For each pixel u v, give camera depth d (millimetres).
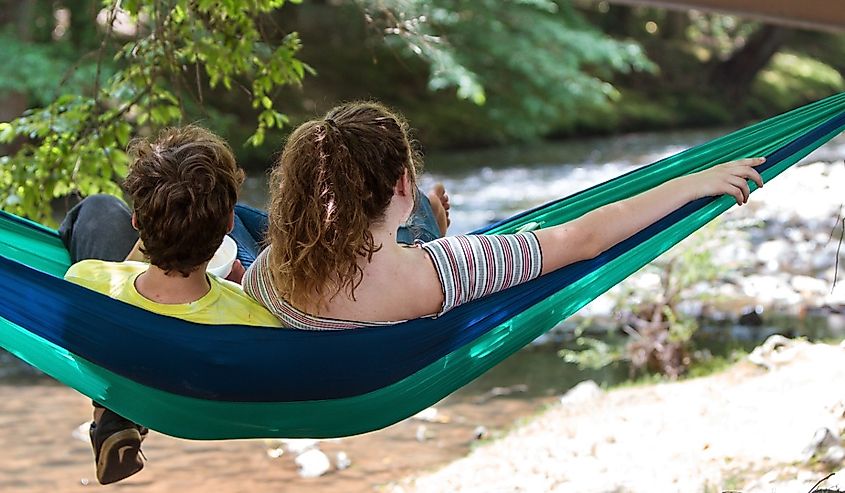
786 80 24125
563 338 7344
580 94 17750
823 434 4391
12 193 4758
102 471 2943
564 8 18188
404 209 2520
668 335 6398
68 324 2457
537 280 2598
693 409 5199
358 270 2469
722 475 4348
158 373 2500
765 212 9289
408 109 16859
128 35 11102
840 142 15523
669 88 21641
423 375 2652
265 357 2469
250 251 3145
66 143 4781
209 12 4914
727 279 7820
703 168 2932
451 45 16297
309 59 17234
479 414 6027
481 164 15344
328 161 2428
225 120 13109
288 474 5258
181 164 2461
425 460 5359
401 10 5098
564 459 4867
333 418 2676
